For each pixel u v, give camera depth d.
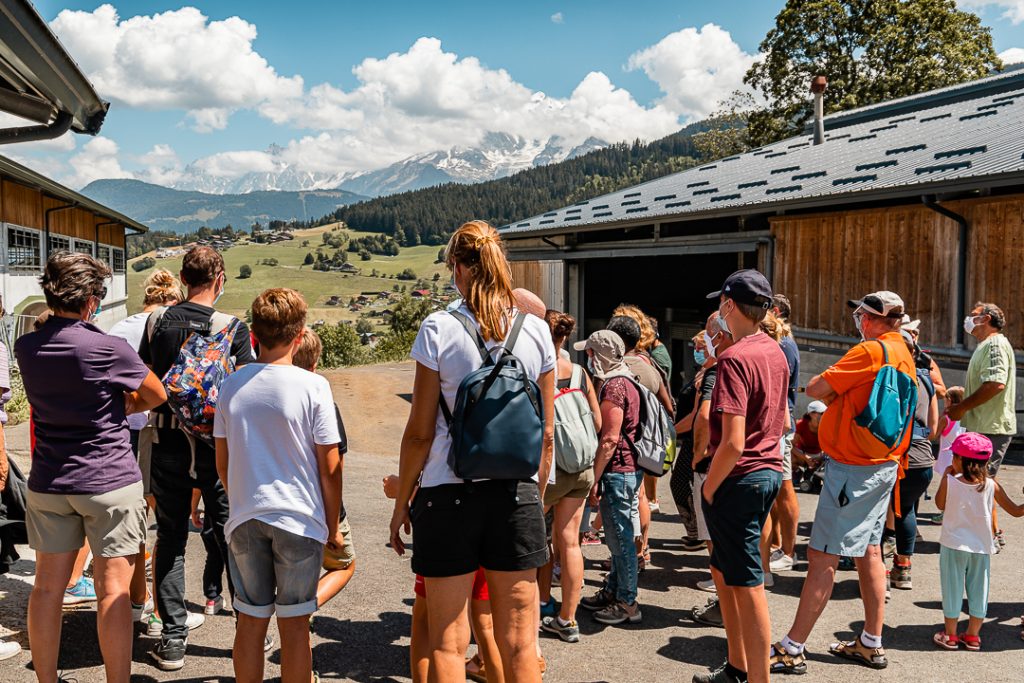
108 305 31.27
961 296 9.53
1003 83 16.78
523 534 2.53
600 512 4.26
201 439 3.38
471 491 2.46
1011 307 8.98
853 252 11.05
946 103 18.08
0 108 4.65
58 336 2.93
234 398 2.85
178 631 3.49
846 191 10.17
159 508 3.49
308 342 3.54
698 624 4.22
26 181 18.73
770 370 3.23
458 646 2.48
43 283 2.96
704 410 4.27
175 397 3.24
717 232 13.92
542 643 3.96
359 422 13.84
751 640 3.18
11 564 4.55
